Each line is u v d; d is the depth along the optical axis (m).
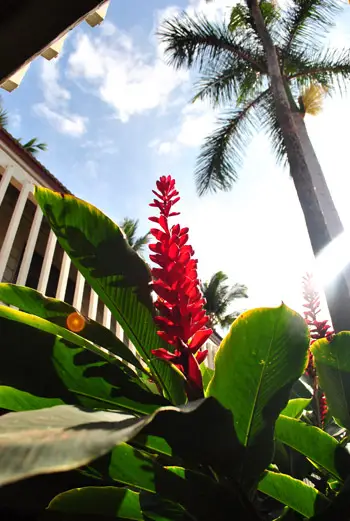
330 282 4.55
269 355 0.84
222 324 17.84
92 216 1.13
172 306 1.00
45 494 0.99
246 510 0.80
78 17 1.63
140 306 1.09
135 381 0.93
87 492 0.88
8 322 0.88
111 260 1.10
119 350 1.12
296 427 1.05
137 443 0.89
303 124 7.07
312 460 1.09
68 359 0.89
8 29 1.64
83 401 0.93
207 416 0.72
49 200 1.13
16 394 0.96
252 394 0.85
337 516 0.87
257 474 0.84
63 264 3.98
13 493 0.97
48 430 0.46
